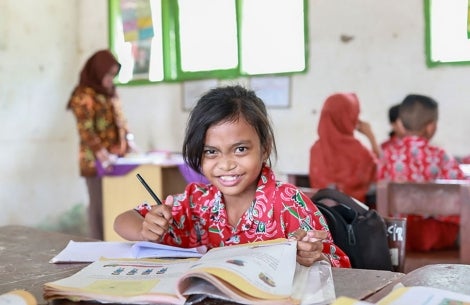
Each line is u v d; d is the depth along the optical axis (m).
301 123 4.09
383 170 2.81
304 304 0.92
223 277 0.93
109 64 3.90
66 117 5.02
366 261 1.47
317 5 3.98
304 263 1.12
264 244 1.16
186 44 4.55
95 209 4.00
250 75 4.25
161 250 1.25
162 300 0.94
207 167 1.34
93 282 1.04
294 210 1.36
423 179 2.69
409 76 3.70
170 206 1.43
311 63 4.03
